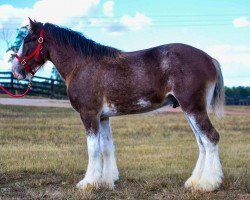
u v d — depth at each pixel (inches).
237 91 1921.8
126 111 261.4
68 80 270.5
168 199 234.1
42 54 282.8
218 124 728.3
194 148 465.4
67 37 272.4
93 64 261.9
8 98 1101.1
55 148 449.1
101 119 273.6
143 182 281.6
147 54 257.8
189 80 245.0
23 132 568.7
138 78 252.8
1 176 306.2
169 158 390.3
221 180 249.6
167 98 255.8
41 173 319.0
